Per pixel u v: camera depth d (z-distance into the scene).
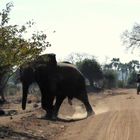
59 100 26.78
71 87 27.03
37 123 22.53
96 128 19.17
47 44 20.11
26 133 18.66
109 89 99.94
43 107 26.56
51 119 25.50
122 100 49.00
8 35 18.94
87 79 100.06
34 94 67.25
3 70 19.47
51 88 26.16
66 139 16.98
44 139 17.38
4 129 19.16
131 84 120.62
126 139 15.79
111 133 17.31
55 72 26.33
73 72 27.22
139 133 17.00
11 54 18.78
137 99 50.19
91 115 26.97
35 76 25.52
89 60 94.38
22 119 24.59
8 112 34.22
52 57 26.09
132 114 23.67
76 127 20.75
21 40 19.33
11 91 75.50
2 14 18.98
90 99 54.56
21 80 25.14
